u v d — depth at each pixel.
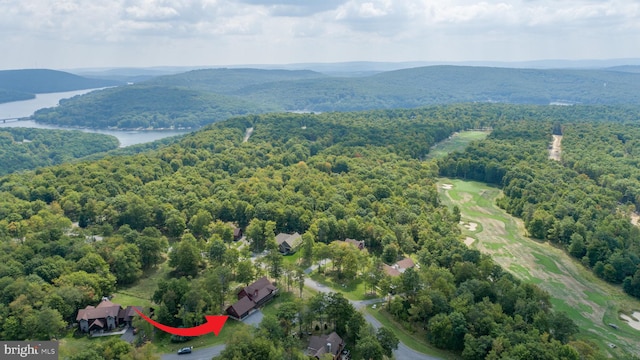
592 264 183.12
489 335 116.00
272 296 145.50
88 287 133.88
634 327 142.88
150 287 152.25
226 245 185.62
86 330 124.38
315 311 124.81
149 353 103.38
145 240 165.25
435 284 136.50
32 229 176.12
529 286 139.25
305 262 173.50
